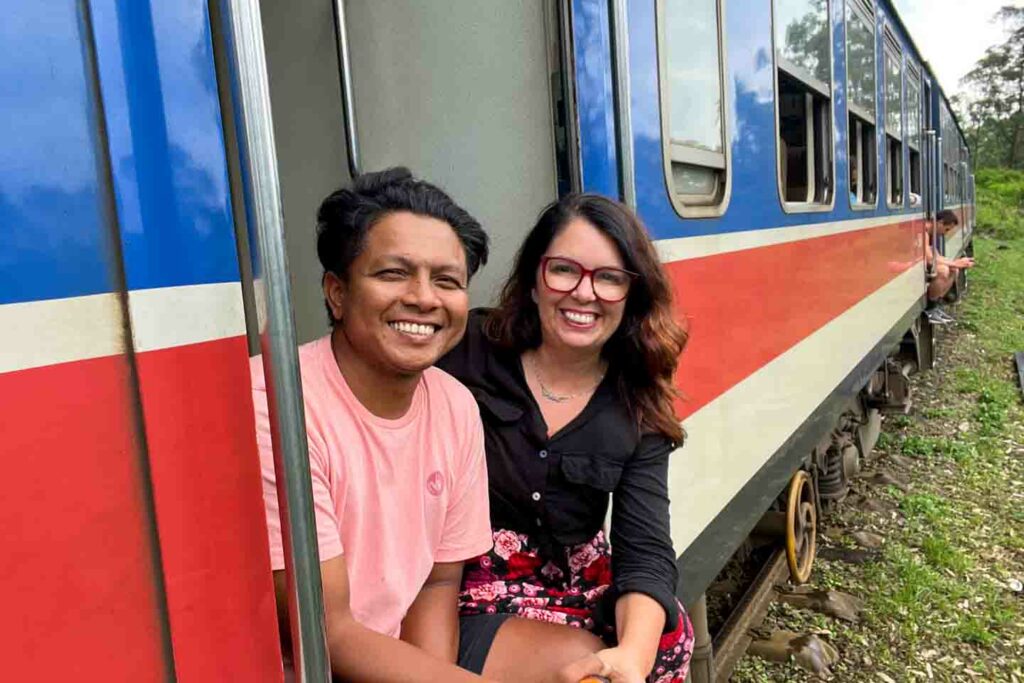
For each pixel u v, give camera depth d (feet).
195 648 3.49
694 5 8.42
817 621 13.01
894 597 13.89
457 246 4.79
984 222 104.99
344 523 4.73
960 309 49.44
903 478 20.08
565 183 6.43
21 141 2.99
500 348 6.09
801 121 13.03
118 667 3.27
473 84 6.84
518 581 6.17
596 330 5.77
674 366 6.06
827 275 13.73
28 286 3.00
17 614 3.01
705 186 8.98
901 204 22.68
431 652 5.27
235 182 3.58
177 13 3.37
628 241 5.65
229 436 3.58
